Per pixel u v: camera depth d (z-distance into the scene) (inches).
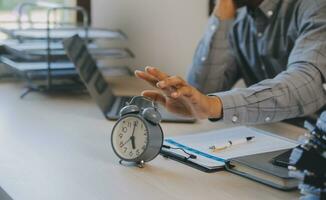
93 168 47.9
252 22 70.6
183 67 89.9
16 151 51.8
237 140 54.5
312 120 55.9
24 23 87.4
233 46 76.2
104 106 67.3
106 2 96.3
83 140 56.0
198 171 47.8
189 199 41.8
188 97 46.6
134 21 93.8
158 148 48.9
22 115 65.5
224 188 44.2
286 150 50.9
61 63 79.2
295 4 64.7
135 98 52.1
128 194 42.4
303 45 57.9
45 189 43.0
